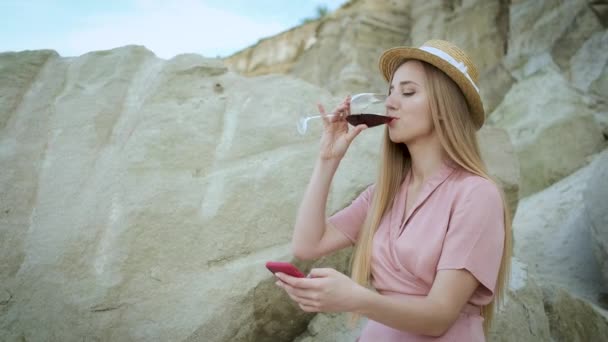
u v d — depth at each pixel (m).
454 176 1.56
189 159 2.50
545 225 4.20
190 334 2.08
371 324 1.57
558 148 5.08
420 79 1.61
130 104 2.73
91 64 2.91
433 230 1.47
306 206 1.72
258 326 2.25
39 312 2.11
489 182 1.49
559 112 5.28
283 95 2.73
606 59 5.71
